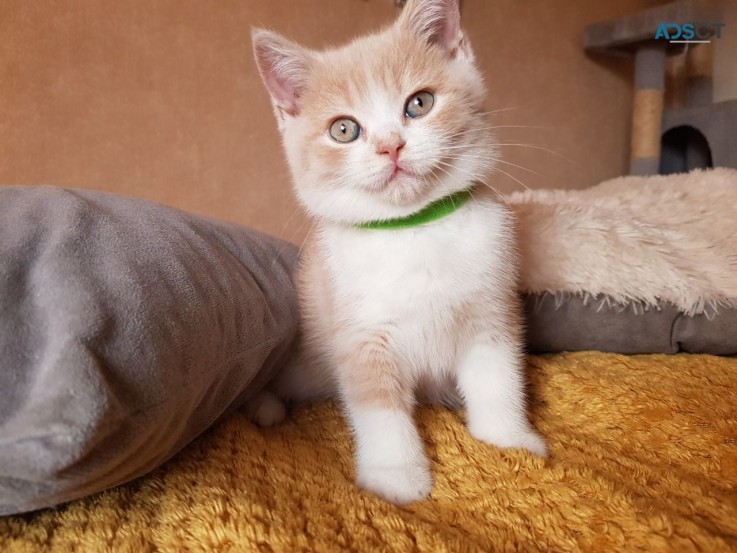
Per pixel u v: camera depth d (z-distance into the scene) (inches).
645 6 26.8
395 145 8.2
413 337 8.8
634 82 24.7
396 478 7.5
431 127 8.4
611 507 6.4
